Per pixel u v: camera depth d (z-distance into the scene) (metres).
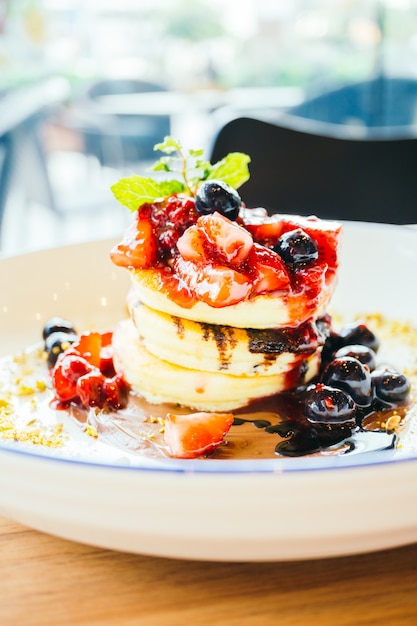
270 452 0.29
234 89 1.21
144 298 0.32
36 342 0.38
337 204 0.58
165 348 0.32
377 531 0.21
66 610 0.21
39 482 0.21
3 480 0.21
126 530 0.21
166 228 0.31
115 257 0.32
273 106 1.09
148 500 0.20
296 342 0.31
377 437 0.29
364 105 1.09
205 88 1.19
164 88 1.18
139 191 0.32
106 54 1.23
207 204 0.30
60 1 1.19
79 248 0.40
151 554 0.22
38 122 1.02
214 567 0.22
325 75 1.18
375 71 1.13
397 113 1.09
